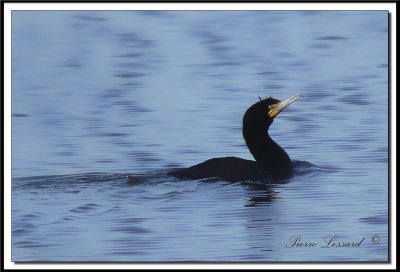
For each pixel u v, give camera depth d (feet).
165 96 76.84
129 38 98.84
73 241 43.19
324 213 46.96
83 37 99.35
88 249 42.32
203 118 69.77
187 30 101.55
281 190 51.13
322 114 70.49
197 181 51.37
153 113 71.77
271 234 44.11
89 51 94.43
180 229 44.75
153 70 86.28
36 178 53.42
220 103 73.87
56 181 52.49
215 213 47.03
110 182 51.88
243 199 48.93
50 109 73.61
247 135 55.11
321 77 81.41
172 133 66.03
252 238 43.70
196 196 49.32
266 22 104.01
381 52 89.71
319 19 103.96
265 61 87.92
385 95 75.46
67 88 80.64
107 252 42.24
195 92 77.71
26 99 77.05
